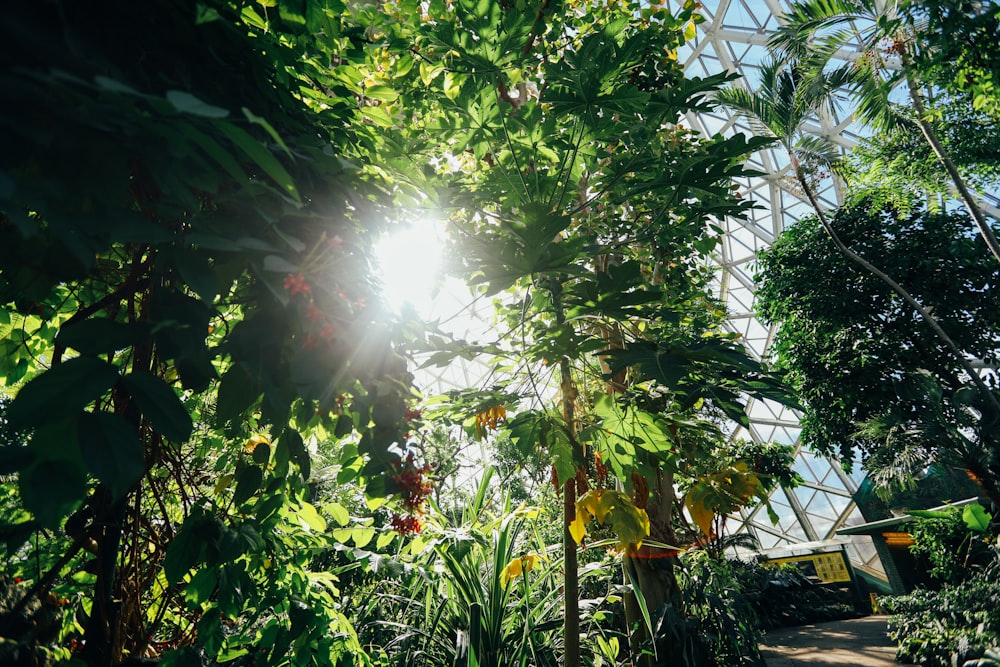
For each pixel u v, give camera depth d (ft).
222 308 4.66
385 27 8.27
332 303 3.48
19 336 4.98
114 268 4.31
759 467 28.53
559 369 8.27
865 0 19.94
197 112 1.91
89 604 5.37
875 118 22.34
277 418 3.68
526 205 5.62
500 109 7.47
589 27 13.07
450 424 7.69
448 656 10.90
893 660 24.07
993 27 17.06
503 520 11.82
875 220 25.81
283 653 4.91
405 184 5.86
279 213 3.23
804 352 26.89
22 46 2.09
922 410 22.17
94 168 2.47
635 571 14.78
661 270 15.89
